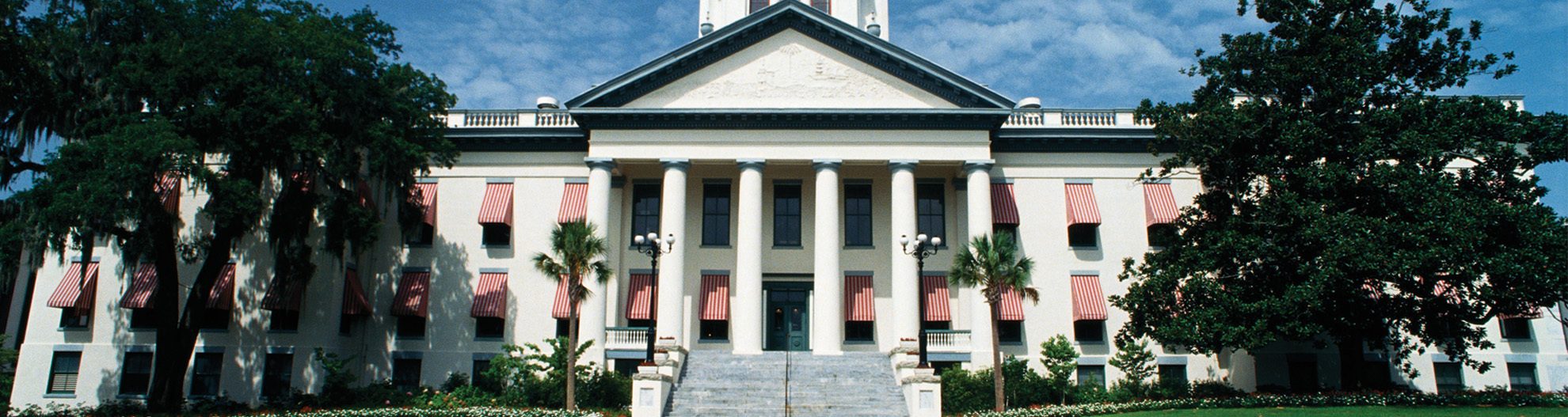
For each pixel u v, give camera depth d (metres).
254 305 39.50
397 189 36.12
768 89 40.28
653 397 29.69
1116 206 42.06
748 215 39.28
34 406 37.62
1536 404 30.52
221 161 37.00
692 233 42.81
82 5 31.73
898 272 39.06
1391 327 36.44
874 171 42.88
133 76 30.14
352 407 33.78
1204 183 35.22
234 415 32.16
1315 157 32.88
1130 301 34.44
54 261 41.09
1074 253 41.53
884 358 36.50
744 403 31.78
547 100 44.84
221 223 30.97
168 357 33.75
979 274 32.41
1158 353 40.56
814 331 39.12
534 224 42.28
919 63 39.66
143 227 31.19
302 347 38.72
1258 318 31.58
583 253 32.00
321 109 33.25
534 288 41.62
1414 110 31.84
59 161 28.97
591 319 38.81
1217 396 35.69
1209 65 34.62
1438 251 29.08
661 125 40.12
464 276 41.84
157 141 28.31
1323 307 31.86
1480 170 32.56
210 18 33.19
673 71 40.38
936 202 42.84
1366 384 39.91
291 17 33.12
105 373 39.81
